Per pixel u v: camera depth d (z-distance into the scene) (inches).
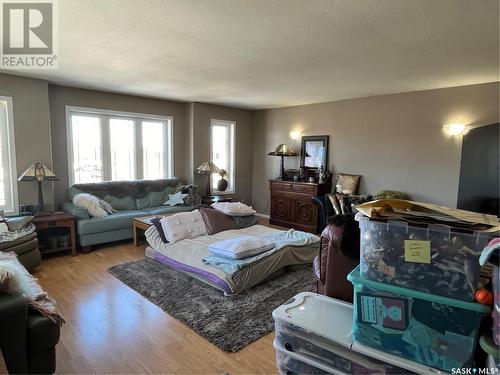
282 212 227.8
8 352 60.7
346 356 55.3
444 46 104.4
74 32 96.3
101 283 122.5
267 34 96.0
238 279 112.0
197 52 113.8
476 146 112.5
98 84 171.2
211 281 116.0
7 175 154.8
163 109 221.6
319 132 224.1
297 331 60.7
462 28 89.6
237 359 79.9
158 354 80.9
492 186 97.4
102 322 95.1
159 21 87.7
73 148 185.3
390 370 51.3
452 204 167.9
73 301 107.8
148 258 150.5
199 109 230.7
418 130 178.2
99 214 165.8
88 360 77.9
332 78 150.0
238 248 118.0
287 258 132.1
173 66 132.6
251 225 168.2
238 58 120.4
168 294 113.0
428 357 47.3
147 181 209.3
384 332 50.4
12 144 152.3
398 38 97.8
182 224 146.3
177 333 90.3
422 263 46.7
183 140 236.1
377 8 78.2
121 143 206.2
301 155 234.1
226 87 173.9
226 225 157.2
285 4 76.8
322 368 57.2
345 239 69.2
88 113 189.5
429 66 127.8
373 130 196.5
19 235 123.6
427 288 46.6
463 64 124.4
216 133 249.4
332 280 73.0
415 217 49.5
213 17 84.7
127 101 202.5
